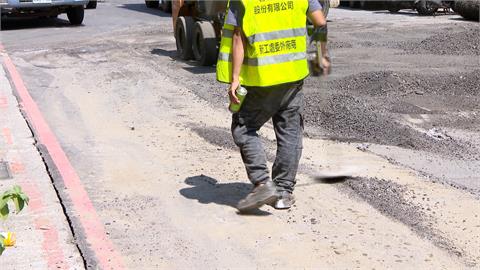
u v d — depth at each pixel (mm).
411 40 21031
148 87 14898
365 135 10641
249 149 7121
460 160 9477
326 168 8852
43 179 8547
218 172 8859
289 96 7102
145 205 7664
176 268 6105
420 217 7195
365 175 8586
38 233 6816
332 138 10500
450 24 25656
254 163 7129
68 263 6168
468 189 8164
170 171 8922
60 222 7125
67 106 13031
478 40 18906
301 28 6996
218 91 14391
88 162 9336
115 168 9062
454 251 6387
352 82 14188
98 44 21844
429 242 6586
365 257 6262
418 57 17766
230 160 9414
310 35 7930
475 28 20547
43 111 12609
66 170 8914
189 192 8094
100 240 6672
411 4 31453
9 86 14992
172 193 8062
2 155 9609
